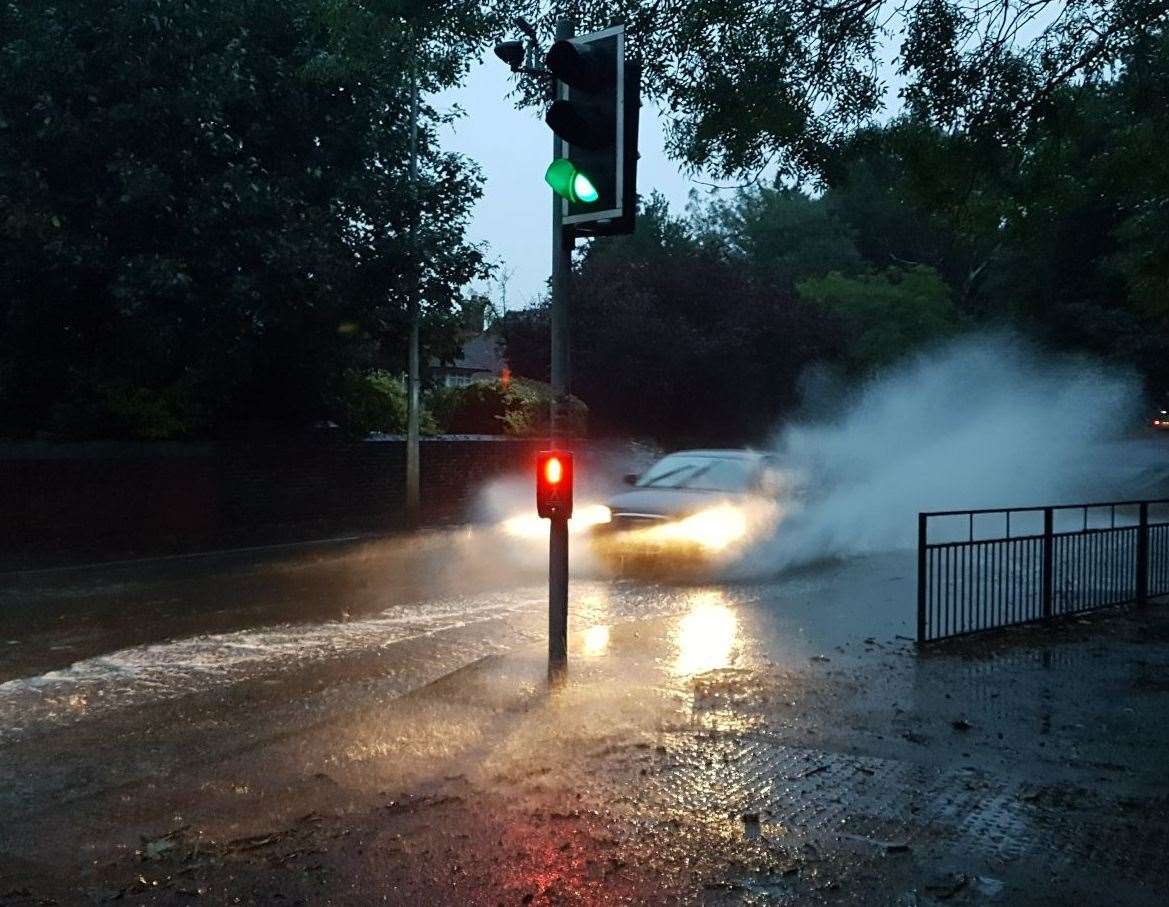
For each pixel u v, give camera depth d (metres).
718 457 16.12
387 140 19.48
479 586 13.21
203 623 10.73
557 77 7.96
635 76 7.89
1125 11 10.46
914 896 4.64
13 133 16.27
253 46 17.52
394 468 22.23
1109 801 5.78
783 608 11.70
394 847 5.11
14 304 17.08
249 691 7.97
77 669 8.71
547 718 7.17
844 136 11.05
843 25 10.77
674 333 29.19
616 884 4.73
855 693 7.96
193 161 16.94
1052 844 5.21
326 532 20.09
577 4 10.99
